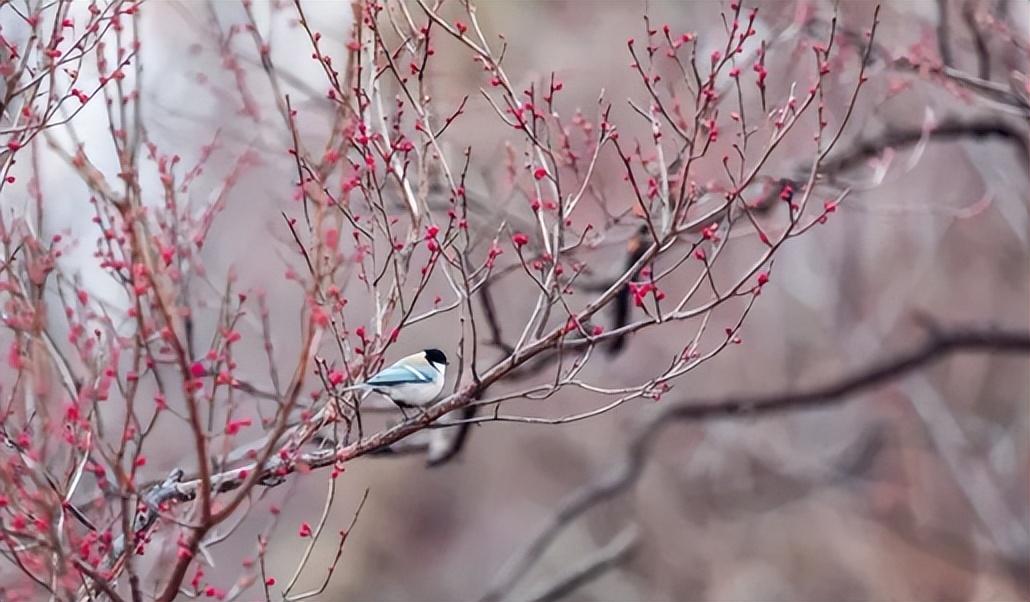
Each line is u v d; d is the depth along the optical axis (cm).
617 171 1214
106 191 586
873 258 2189
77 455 723
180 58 1155
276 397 851
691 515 2631
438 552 2986
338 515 2883
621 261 1068
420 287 718
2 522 684
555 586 1686
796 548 2575
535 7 1388
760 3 1214
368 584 2884
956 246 2370
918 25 1272
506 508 2945
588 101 1358
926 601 2391
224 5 1177
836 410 2395
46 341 731
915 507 2397
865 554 2459
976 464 2195
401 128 885
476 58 861
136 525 749
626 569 2623
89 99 750
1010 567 2130
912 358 1606
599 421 2641
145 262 586
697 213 1112
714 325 2217
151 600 791
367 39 878
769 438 2356
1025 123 1244
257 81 1144
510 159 1026
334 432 711
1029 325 2319
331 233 621
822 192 1209
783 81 1148
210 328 1198
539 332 730
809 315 2241
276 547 2784
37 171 774
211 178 1149
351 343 1094
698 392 2236
